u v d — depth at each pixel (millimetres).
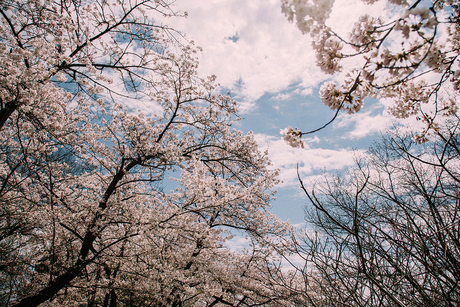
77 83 5188
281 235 8242
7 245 5516
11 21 4531
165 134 7891
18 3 4266
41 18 4645
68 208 5609
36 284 5211
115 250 6457
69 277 5059
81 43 5137
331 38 1773
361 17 1755
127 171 6316
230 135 8703
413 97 2725
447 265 2148
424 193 2480
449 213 2559
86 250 5578
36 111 4184
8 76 3457
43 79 3914
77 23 5109
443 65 1985
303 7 1464
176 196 5855
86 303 6141
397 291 2422
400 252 2588
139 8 6016
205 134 8461
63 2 5000
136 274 5938
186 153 7848
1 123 3770
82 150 5699
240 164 8859
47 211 4988
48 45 3955
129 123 6242
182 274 6680
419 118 2875
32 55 3777
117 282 5750
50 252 5469
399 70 1800
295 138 1983
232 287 8117
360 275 2672
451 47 2447
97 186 7070
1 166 5289
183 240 8148
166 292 6500
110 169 6656
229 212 8242
